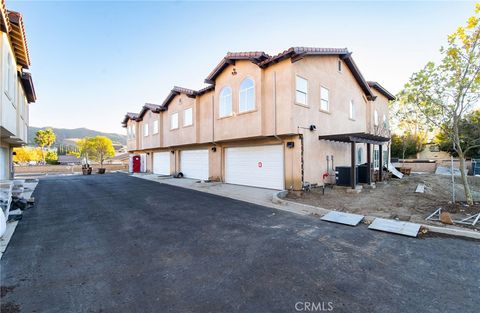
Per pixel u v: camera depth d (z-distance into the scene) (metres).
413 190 11.20
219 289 3.22
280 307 2.80
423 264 3.91
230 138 13.27
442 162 25.22
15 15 7.62
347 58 14.88
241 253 4.47
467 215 6.58
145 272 3.75
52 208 8.80
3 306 2.86
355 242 4.96
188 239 5.29
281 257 4.27
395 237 5.23
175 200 10.09
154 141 22.91
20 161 51.59
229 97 13.51
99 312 2.74
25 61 10.55
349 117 15.85
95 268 3.91
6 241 5.23
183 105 18.00
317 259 4.16
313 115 12.23
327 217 6.83
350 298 2.97
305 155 11.52
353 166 11.06
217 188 13.27
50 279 3.54
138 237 5.47
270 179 12.52
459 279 3.41
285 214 7.49
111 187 14.92
